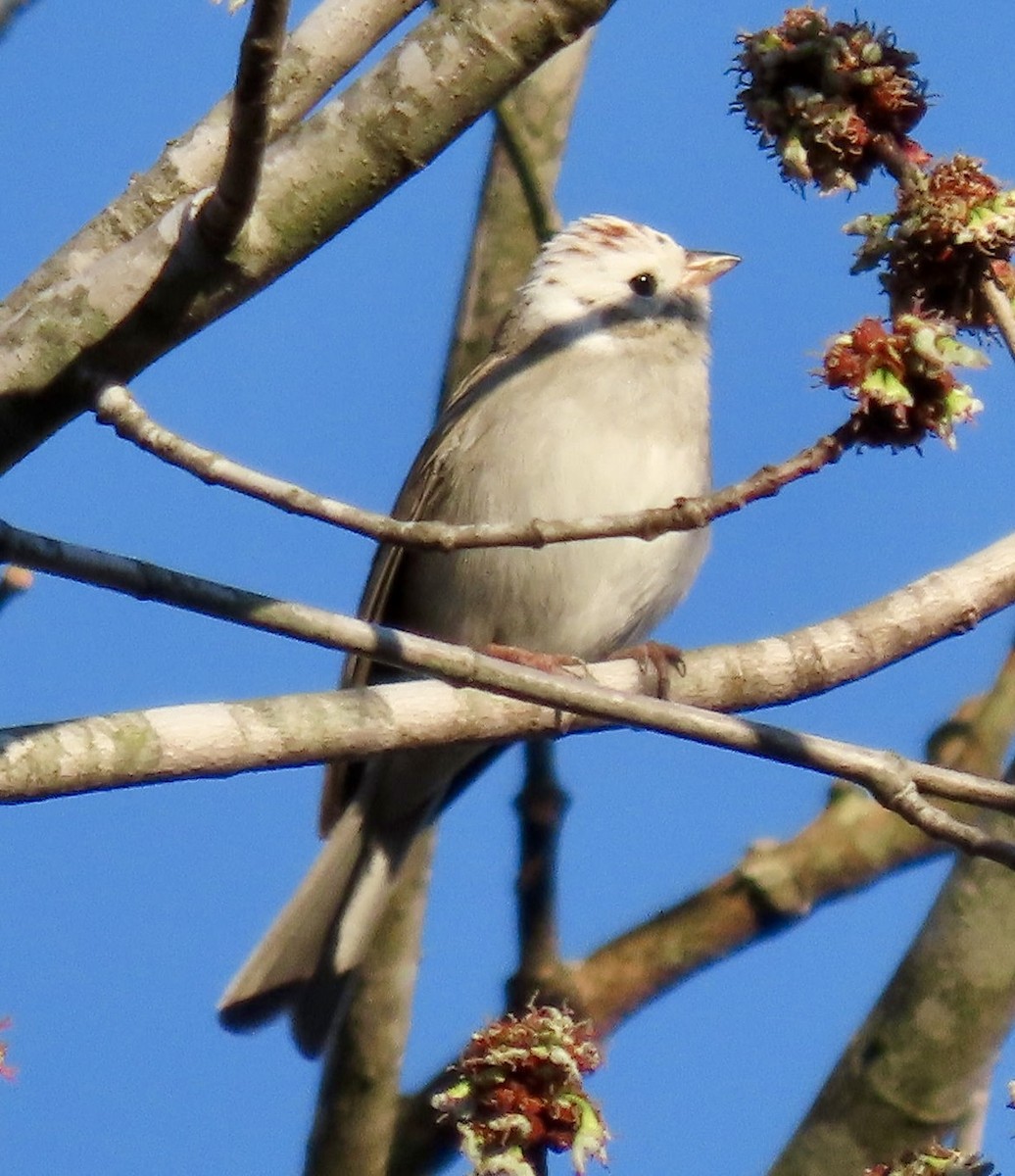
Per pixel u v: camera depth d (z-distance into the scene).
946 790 6.67
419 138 6.41
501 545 6.64
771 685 8.73
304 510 6.54
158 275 6.39
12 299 7.18
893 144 7.02
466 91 6.41
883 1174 7.38
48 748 6.84
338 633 6.46
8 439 6.49
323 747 7.41
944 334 6.58
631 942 9.79
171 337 6.46
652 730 6.61
